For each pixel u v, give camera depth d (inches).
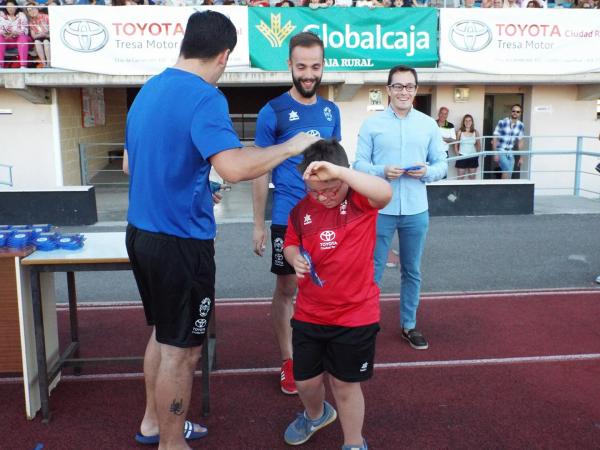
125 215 428.8
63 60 433.1
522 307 227.5
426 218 182.4
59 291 257.3
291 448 132.3
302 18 439.5
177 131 106.8
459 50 454.0
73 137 529.0
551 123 533.3
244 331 205.9
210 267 117.4
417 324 210.2
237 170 102.6
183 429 121.0
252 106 610.2
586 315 217.9
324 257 111.8
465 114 522.3
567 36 461.7
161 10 434.3
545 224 381.1
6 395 158.7
